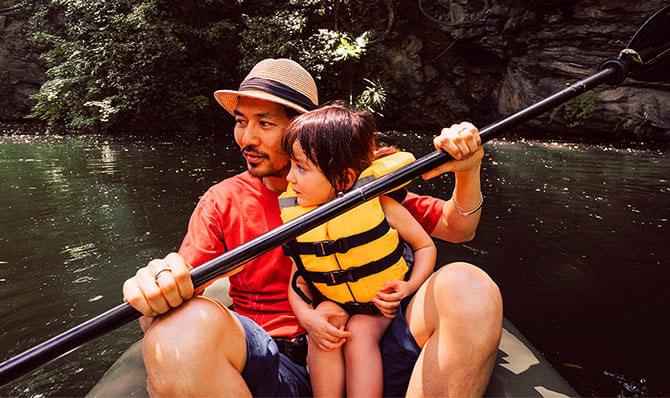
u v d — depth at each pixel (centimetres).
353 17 933
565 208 367
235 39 921
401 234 127
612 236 304
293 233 107
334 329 114
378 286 119
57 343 94
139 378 138
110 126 890
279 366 119
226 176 500
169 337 94
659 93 745
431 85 938
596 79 135
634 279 242
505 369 133
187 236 133
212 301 101
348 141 116
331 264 119
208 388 94
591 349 181
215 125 933
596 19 784
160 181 473
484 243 291
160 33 866
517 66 870
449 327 105
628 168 528
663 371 167
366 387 115
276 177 136
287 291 132
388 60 925
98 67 881
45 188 439
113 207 374
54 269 253
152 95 877
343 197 110
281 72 130
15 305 215
